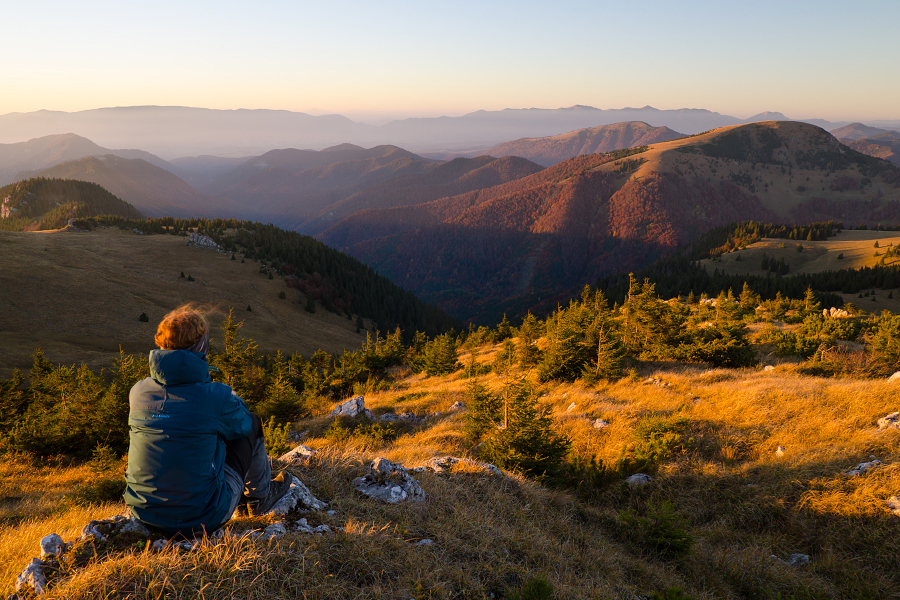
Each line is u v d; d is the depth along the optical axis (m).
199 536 3.13
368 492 4.99
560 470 9.05
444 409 22.00
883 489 6.66
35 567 2.95
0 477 18.61
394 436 17.06
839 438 9.14
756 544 6.65
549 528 5.75
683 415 12.10
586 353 22.44
